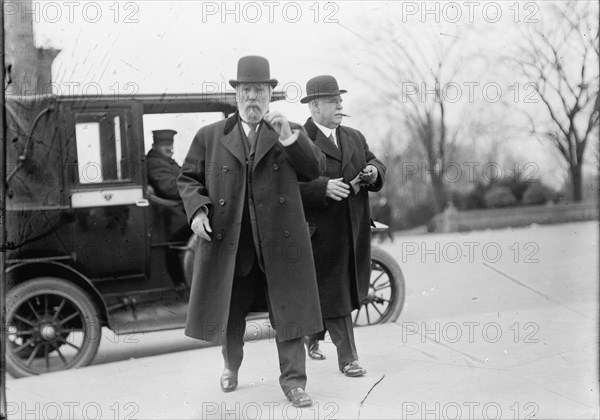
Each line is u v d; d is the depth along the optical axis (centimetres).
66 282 457
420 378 379
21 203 480
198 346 537
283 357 344
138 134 509
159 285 506
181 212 514
